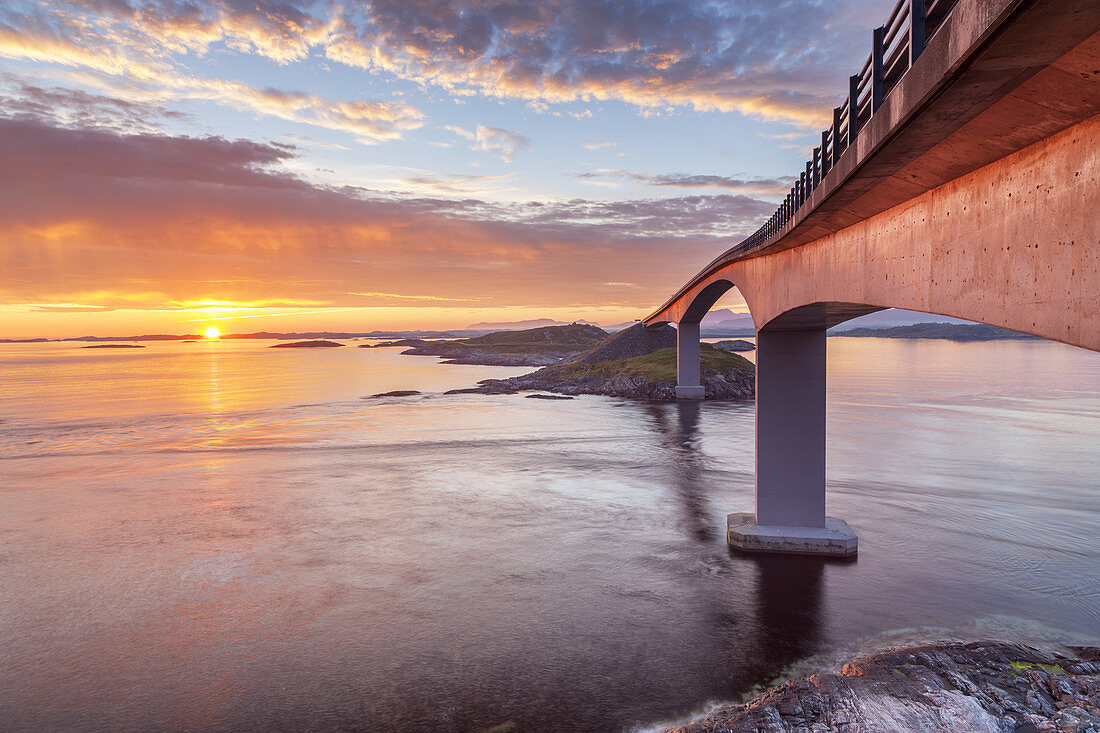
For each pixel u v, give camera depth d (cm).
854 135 1487
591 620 2339
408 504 4016
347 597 2583
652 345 14450
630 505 3922
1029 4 580
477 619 2367
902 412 8162
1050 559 2850
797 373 2947
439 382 14362
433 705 1830
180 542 3303
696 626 2269
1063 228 812
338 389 12725
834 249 1973
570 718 1752
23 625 2364
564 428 7169
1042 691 1747
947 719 1605
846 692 1748
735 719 1670
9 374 18812
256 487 4525
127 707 1844
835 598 2461
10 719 1794
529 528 3469
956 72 745
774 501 3036
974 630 2191
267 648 2172
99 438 6819
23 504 4116
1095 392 10625
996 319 1005
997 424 7088
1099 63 657
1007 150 943
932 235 1263
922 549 2984
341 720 1766
